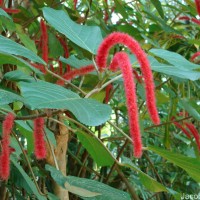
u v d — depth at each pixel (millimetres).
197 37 2473
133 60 1361
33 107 840
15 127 1821
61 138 1854
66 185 1145
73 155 2221
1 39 1038
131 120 964
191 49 2350
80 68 1307
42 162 1957
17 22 1962
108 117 884
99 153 1416
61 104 870
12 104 1633
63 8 1913
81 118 856
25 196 1938
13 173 1634
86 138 1372
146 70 1038
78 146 2332
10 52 994
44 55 1553
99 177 2471
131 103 963
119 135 2881
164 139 2369
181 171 3025
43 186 1821
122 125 3115
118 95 2910
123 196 1180
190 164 1196
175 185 3014
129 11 2482
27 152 1643
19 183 1630
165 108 2998
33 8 2061
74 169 2348
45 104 852
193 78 1188
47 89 930
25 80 1158
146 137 2883
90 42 1257
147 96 1029
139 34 2146
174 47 2375
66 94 938
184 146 2822
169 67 1231
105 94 1909
